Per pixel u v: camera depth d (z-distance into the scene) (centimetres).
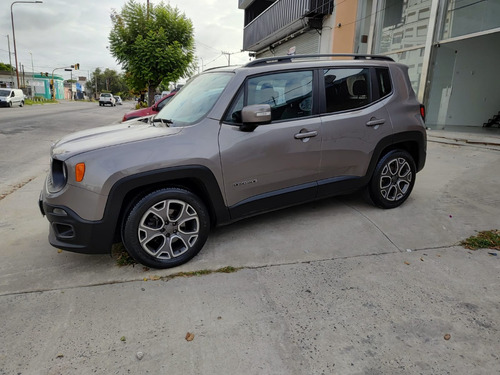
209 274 295
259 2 2167
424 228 376
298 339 221
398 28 1094
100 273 298
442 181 528
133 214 282
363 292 268
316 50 1486
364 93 391
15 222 419
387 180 419
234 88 325
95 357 207
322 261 314
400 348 212
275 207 356
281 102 345
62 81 7912
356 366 200
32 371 197
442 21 945
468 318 238
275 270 301
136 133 320
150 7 1852
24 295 268
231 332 227
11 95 2888
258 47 2125
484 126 1253
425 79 1004
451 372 195
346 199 464
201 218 312
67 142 322
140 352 209
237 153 317
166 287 277
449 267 302
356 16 1233
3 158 818
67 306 255
